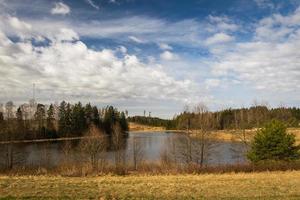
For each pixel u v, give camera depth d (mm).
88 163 41844
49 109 143750
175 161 44219
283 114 86125
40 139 117125
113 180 23812
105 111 158875
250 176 26188
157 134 148250
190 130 57250
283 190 19109
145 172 30938
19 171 31094
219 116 108125
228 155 59406
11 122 117375
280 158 36656
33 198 15953
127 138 119188
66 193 17438
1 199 15602
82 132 126375
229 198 16922
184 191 18859
